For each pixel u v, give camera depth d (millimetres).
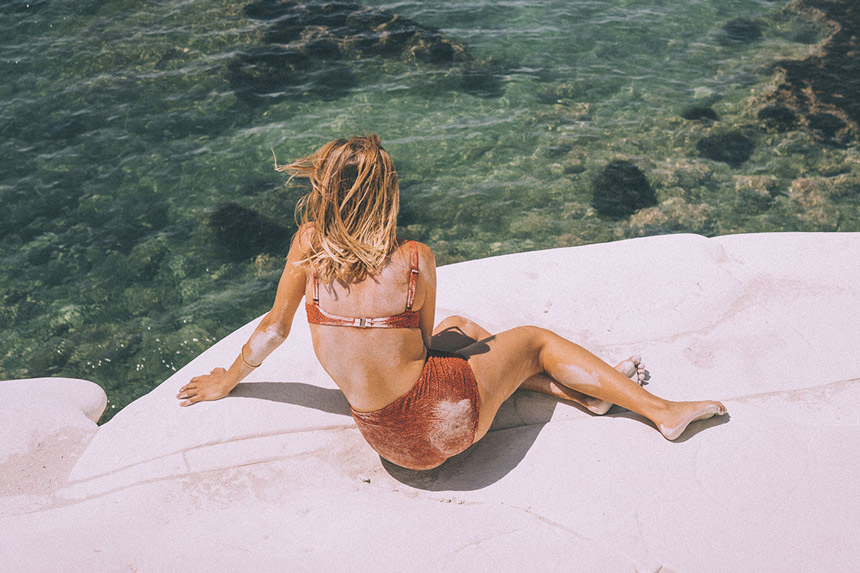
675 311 3588
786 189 7691
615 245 4035
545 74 9633
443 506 2674
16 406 3195
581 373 2922
